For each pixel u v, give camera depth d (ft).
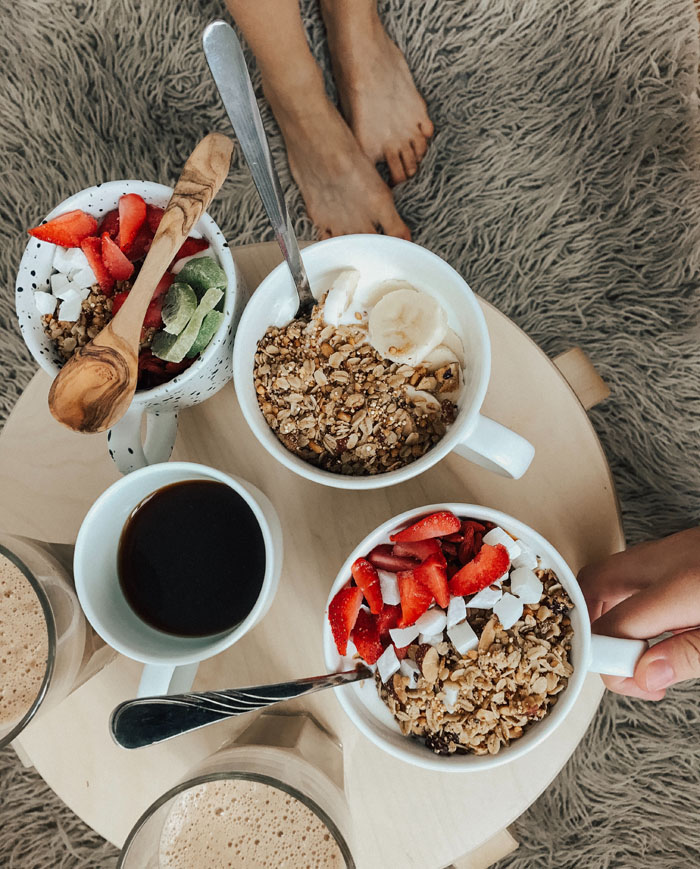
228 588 2.54
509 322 2.73
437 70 4.35
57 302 2.51
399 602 2.35
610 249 4.33
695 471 4.23
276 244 2.84
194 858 2.48
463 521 2.38
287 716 2.72
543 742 2.61
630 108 4.33
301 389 2.51
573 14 4.28
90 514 2.27
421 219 4.39
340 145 4.08
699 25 4.24
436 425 2.50
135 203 2.43
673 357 4.26
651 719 4.18
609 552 2.69
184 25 4.37
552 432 2.70
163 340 2.33
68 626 2.43
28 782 4.36
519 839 4.22
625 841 4.19
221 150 2.22
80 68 4.45
